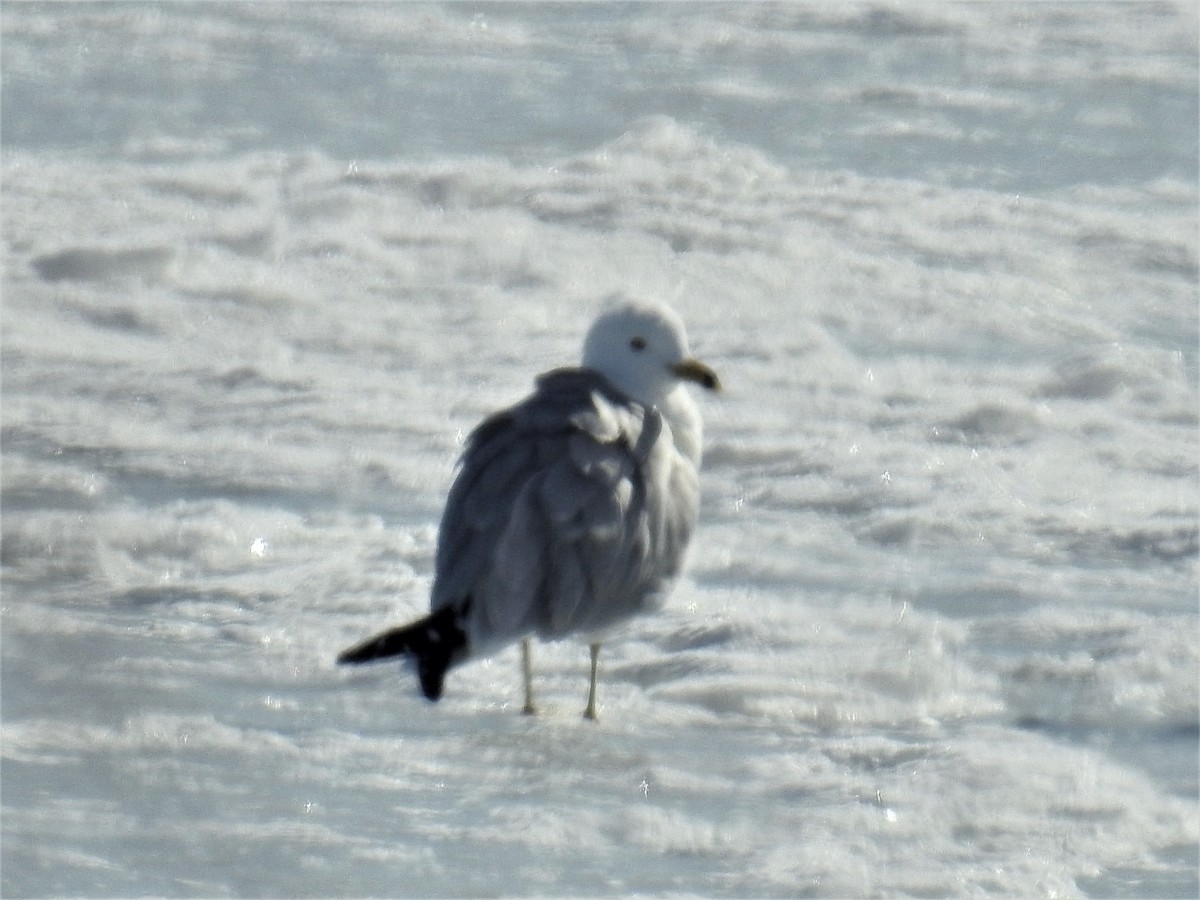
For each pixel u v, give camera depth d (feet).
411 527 38.68
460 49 89.71
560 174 68.49
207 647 32.63
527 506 28.55
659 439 30.91
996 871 25.21
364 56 88.12
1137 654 32.68
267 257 59.26
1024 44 89.10
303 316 53.78
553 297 55.93
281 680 31.48
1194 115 77.56
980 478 42.06
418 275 57.82
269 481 41.14
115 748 28.50
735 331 52.85
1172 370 49.96
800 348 51.37
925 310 55.16
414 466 42.22
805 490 40.98
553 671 32.86
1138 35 90.84
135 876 24.50
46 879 24.32
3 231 60.80
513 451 29.22
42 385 47.44
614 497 29.43
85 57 86.43
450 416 45.70
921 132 75.36
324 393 47.16
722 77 84.28
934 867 25.32
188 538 37.47
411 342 51.62
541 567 28.60
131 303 54.24
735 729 30.35
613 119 77.87
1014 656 32.76
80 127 75.41
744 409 46.34
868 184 68.13
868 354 51.49
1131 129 75.82
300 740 29.12
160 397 46.70
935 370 50.03
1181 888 24.79
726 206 64.95
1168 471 42.86
